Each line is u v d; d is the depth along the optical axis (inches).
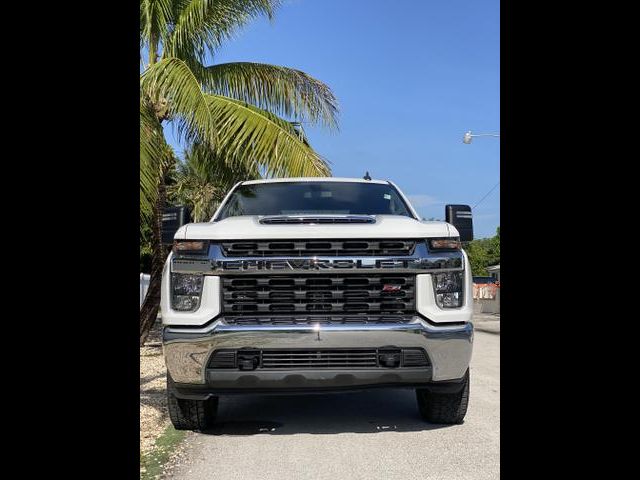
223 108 335.3
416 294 155.9
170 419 183.3
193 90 289.3
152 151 289.3
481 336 531.8
